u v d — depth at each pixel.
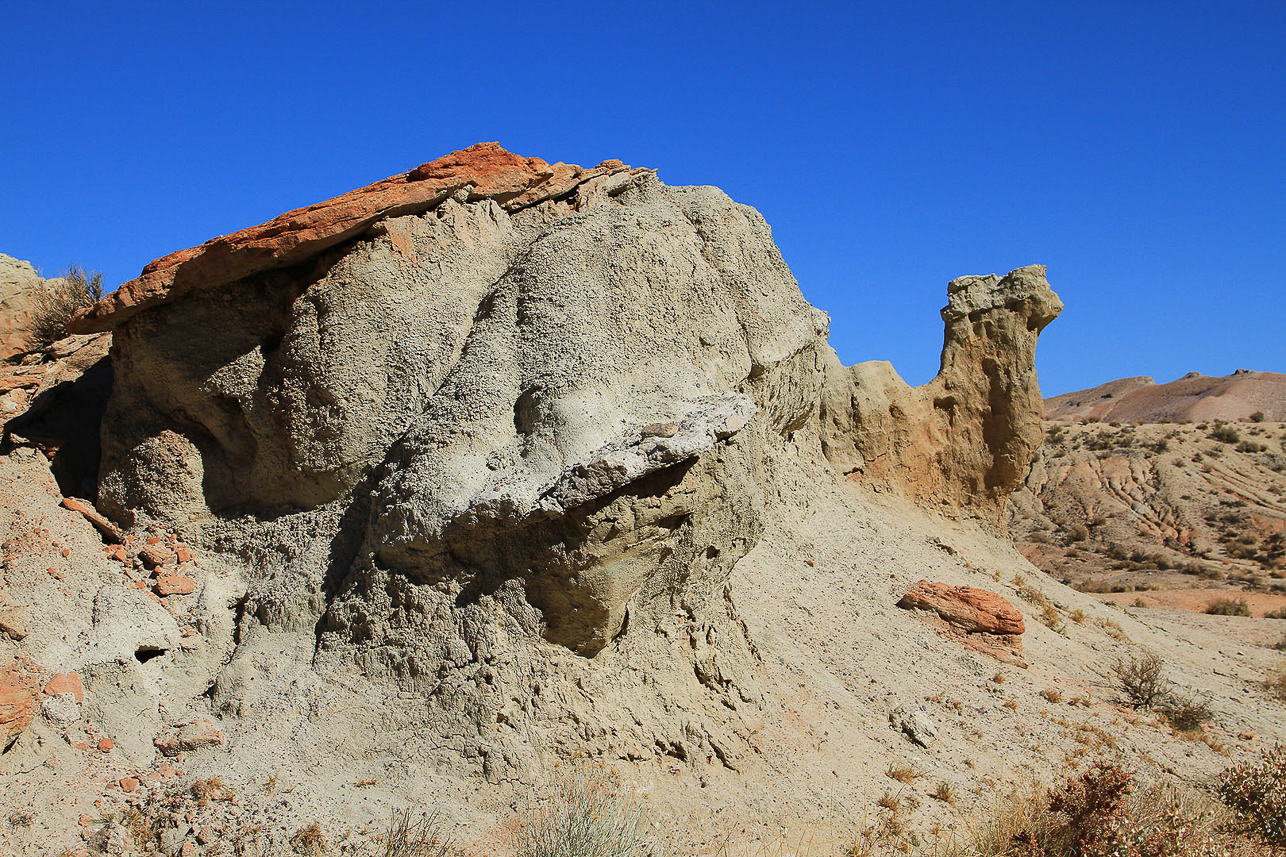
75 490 10.77
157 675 8.83
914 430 22.64
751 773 8.92
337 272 9.92
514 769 7.92
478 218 11.25
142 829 7.19
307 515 9.86
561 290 10.12
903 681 12.68
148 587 9.59
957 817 9.41
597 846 7.04
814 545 16.56
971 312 23.45
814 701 10.76
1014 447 22.97
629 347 10.08
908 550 18.78
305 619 9.15
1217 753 13.90
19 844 6.84
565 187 12.30
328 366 9.73
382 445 9.82
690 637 9.69
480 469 9.02
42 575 9.04
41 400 11.34
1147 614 26.52
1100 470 55.19
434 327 10.17
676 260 10.95
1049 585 21.91
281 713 8.38
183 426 10.41
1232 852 9.29
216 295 10.21
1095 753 12.43
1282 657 22.38
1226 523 47.59
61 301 16.25
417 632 8.57
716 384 10.74
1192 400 91.12
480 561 8.68
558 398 9.22
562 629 8.59
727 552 9.95
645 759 8.54
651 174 12.81
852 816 8.85
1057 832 8.87
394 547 8.78
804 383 13.66
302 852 7.04
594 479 8.10
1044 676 15.02
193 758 8.05
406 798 7.71
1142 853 8.62
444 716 8.20
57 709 7.90
